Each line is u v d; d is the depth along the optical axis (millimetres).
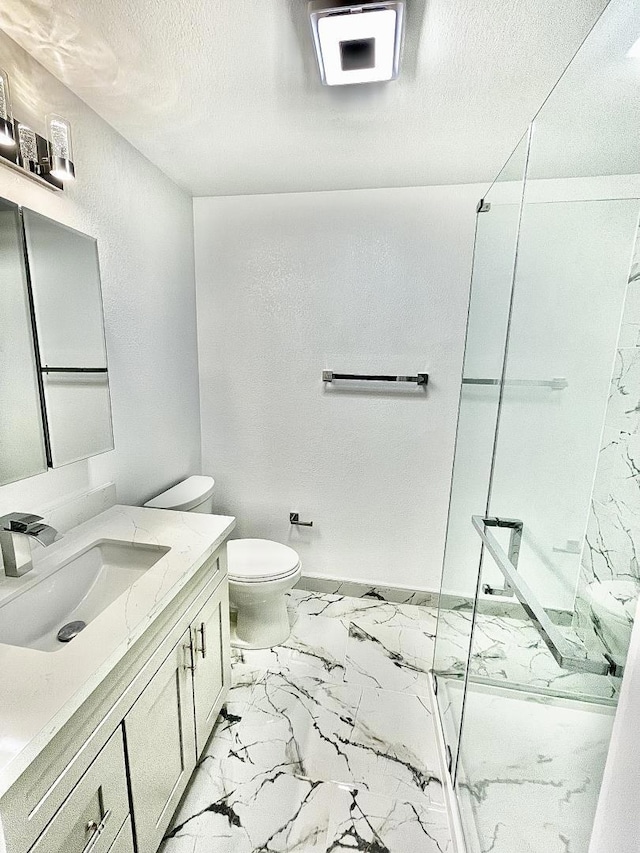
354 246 2113
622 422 1249
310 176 1920
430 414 2191
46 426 1250
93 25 1047
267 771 1395
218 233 2225
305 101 1355
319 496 2400
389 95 1311
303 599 2418
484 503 1542
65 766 732
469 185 1966
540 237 1450
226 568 1525
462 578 1732
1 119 1021
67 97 1308
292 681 1798
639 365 1236
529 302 1459
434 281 2068
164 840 1187
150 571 1134
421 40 1078
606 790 541
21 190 1157
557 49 1098
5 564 1062
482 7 976
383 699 1712
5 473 1111
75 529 1397
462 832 1196
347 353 2215
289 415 2342
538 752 1080
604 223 1365
